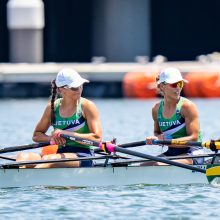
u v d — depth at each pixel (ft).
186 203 140.05
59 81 154.61
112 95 472.03
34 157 155.63
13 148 160.66
